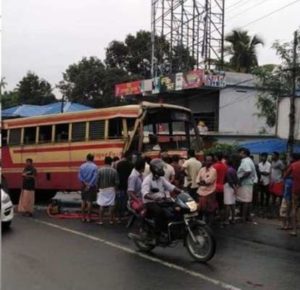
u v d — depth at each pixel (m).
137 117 16.12
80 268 8.64
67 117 18.58
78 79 54.50
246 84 29.80
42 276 8.02
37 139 19.81
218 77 28.77
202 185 13.22
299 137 21.36
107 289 7.32
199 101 31.36
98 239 11.49
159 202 9.77
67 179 18.59
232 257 9.78
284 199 13.23
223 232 12.78
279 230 13.13
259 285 7.72
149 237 9.95
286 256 9.96
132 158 14.95
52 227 13.34
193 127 17.31
